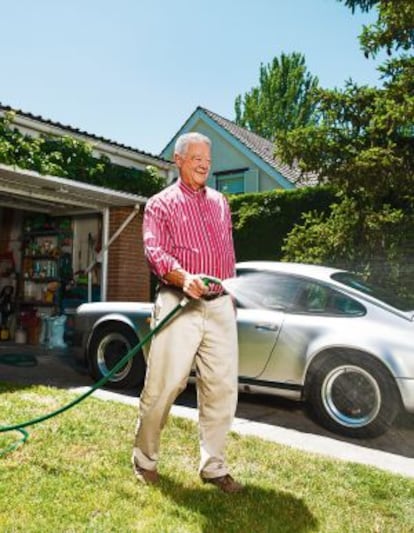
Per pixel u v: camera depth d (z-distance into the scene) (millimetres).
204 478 2449
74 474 2457
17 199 7480
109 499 2203
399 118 5020
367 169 5242
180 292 2371
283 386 3953
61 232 8445
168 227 2426
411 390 3434
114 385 4832
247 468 2725
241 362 4125
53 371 5762
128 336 4812
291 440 3502
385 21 5539
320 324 3877
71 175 6598
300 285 4168
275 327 4012
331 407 3734
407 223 5559
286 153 5797
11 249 9141
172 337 2332
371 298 3916
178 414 3961
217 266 2455
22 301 8773
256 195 8539
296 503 2320
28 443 2871
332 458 3004
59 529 1919
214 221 2496
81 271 8242
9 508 2064
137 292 7938
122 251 7703
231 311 2498
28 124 6398
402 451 3381
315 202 7879
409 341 3555
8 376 5301
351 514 2254
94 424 3305
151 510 2131
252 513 2182
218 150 14359
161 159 8211
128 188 7477
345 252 5871
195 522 2057
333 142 5598
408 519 2236
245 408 4391
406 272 5523
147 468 2428
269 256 8273
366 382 3635
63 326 8000
